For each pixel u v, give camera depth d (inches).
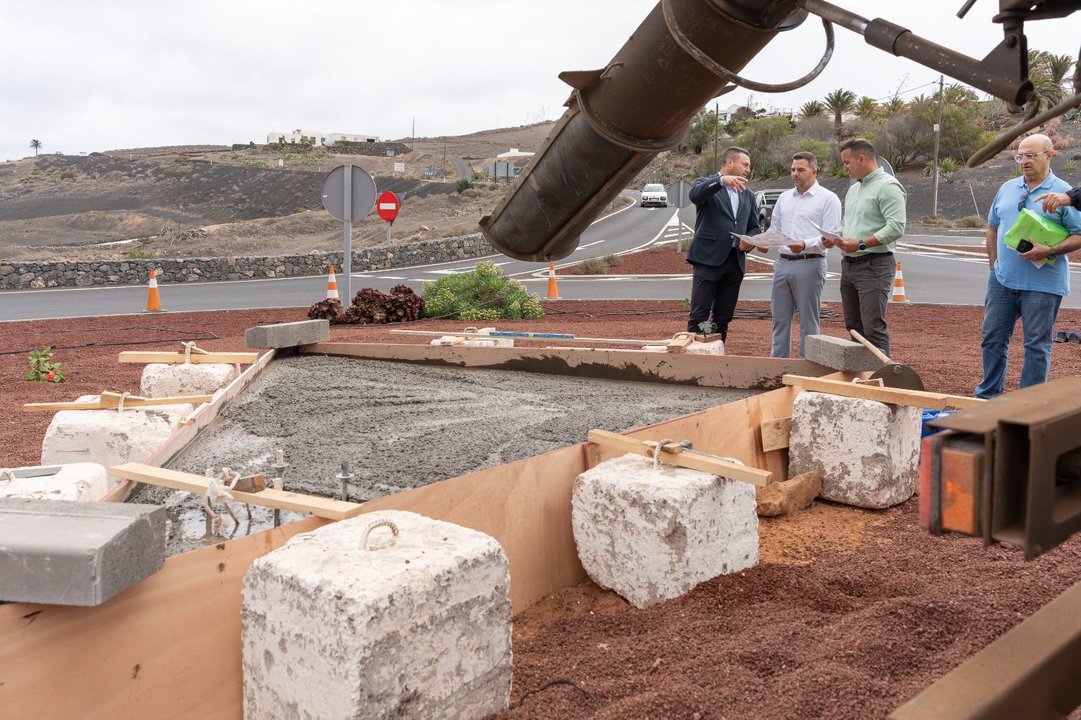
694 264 285.9
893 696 85.2
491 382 221.9
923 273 819.4
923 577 120.2
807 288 257.1
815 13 94.4
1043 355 211.2
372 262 1000.9
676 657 96.8
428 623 77.5
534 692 90.6
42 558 72.0
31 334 502.9
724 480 116.7
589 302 654.5
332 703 74.0
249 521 121.3
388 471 145.1
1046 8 72.0
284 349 253.6
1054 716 57.9
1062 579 114.5
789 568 121.7
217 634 87.5
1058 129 2080.5
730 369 209.2
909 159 2009.1
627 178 148.0
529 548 119.6
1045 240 198.5
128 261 862.5
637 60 123.8
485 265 575.2
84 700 77.5
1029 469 47.9
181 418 166.9
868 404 155.9
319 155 3855.8
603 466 122.7
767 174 2188.7
